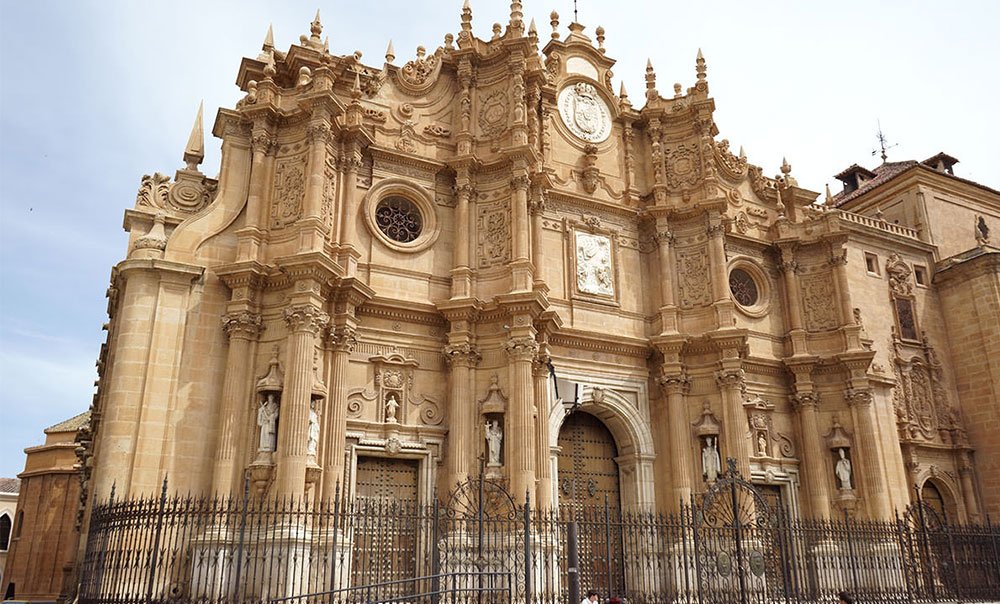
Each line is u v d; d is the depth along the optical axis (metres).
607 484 32.75
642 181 36.44
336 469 25.03
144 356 24.14
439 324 29.16
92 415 33.59
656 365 33.56
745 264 37.06
